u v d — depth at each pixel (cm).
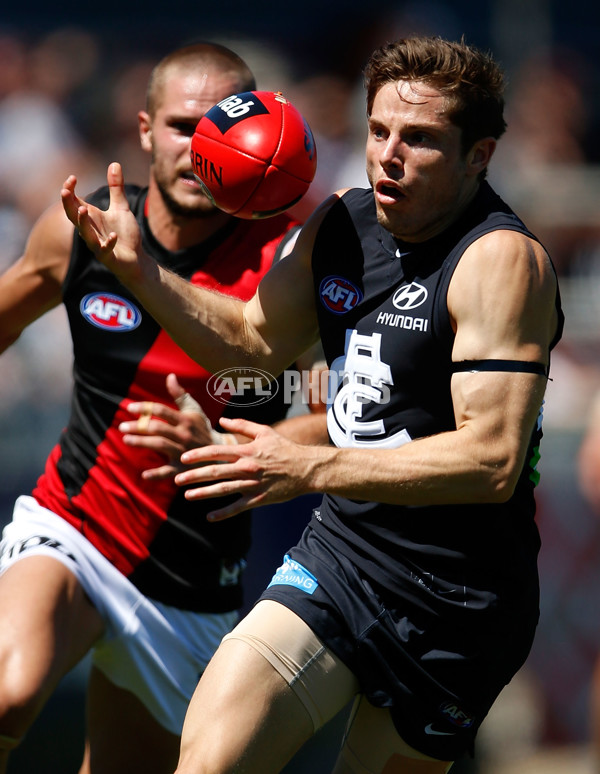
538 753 2155
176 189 1277
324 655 1023
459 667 1041
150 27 2834
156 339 1291
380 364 1023
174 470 1152
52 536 1303
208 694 994
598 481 2089
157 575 1313
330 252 1083
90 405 1326
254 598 1880
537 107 2702
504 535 1036
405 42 978
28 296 1368
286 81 2706
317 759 1823
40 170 2714
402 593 1030
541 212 2388
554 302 989
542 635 2138
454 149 973
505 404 941
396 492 941
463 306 964
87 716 1388
